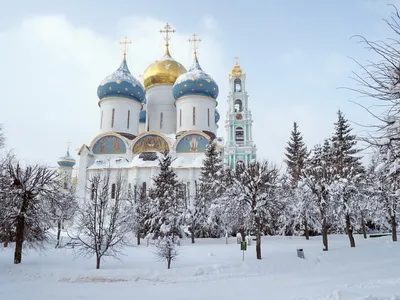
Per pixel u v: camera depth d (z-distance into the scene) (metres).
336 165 37.41
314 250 25.69
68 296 12.73
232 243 32.84
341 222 36.03
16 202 20.11
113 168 52.88
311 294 11.31
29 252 25.25
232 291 13.03
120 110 60.31
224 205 28.81
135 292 13.37
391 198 27.78
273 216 35.31
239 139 62.97
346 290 11.19
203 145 55.00
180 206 37.75
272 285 13.99
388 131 8.84
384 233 39.62
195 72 61.81
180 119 60.91
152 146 56.28
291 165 50.56
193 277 16.75
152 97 67.94
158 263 20.84
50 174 22.00
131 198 41.97
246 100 64.25
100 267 19.59
